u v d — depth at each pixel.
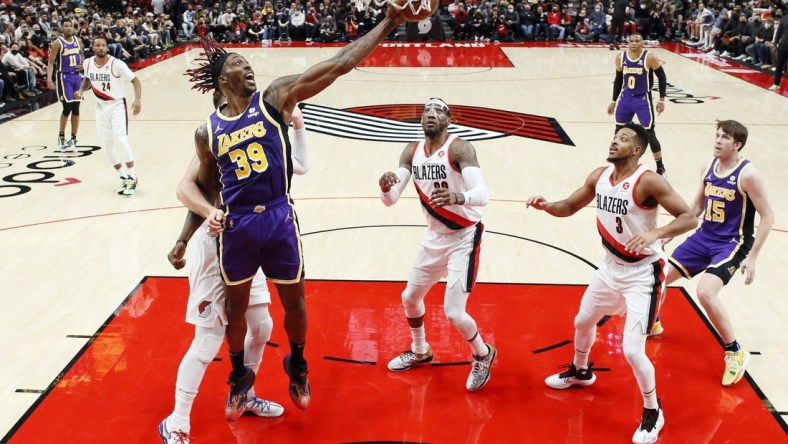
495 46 22.28
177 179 8.98
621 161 3.96
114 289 5.95
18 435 4.05
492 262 6.48
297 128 4.16
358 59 3.68
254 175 3.65
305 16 23.41
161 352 4.96
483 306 5.63
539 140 10.84
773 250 6.72
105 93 8.09
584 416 4.25
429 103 4.28
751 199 4.64
